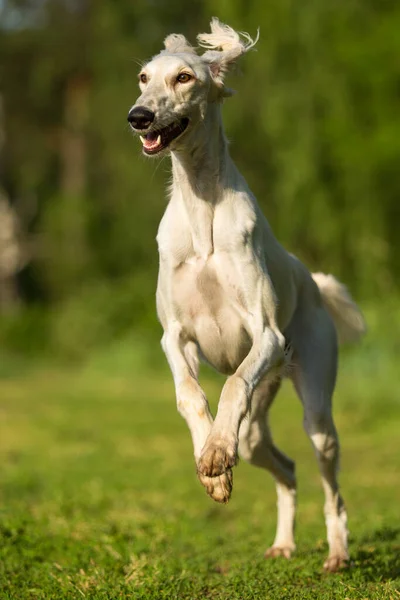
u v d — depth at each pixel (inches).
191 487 428.1
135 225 1179.9
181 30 1226.6
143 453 550.6
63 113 1560.0
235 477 470.3
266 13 914.7
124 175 1168.2
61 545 281.6
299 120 908.0
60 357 1242.6
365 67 872.3
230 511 372.2
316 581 242.5
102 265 1396.4
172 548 288.7
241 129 1013.2
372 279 863.7
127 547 280.4
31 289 1694.1
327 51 895.1
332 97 892.6
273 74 924.6
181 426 678.5
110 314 1203.9
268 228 254.5
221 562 274.2
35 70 1487.5
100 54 1243.2
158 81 226.2
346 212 895.1
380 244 872.3
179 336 240.2
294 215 921.5
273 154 956.6
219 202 234.4
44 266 1588.3
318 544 290.2
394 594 212.8
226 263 233.5
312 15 892.6
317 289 275.6
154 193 1152.2
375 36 872.3
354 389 708.0
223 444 205.9
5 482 432.1
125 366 1098.7
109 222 1393.9
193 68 227.5
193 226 234.7
